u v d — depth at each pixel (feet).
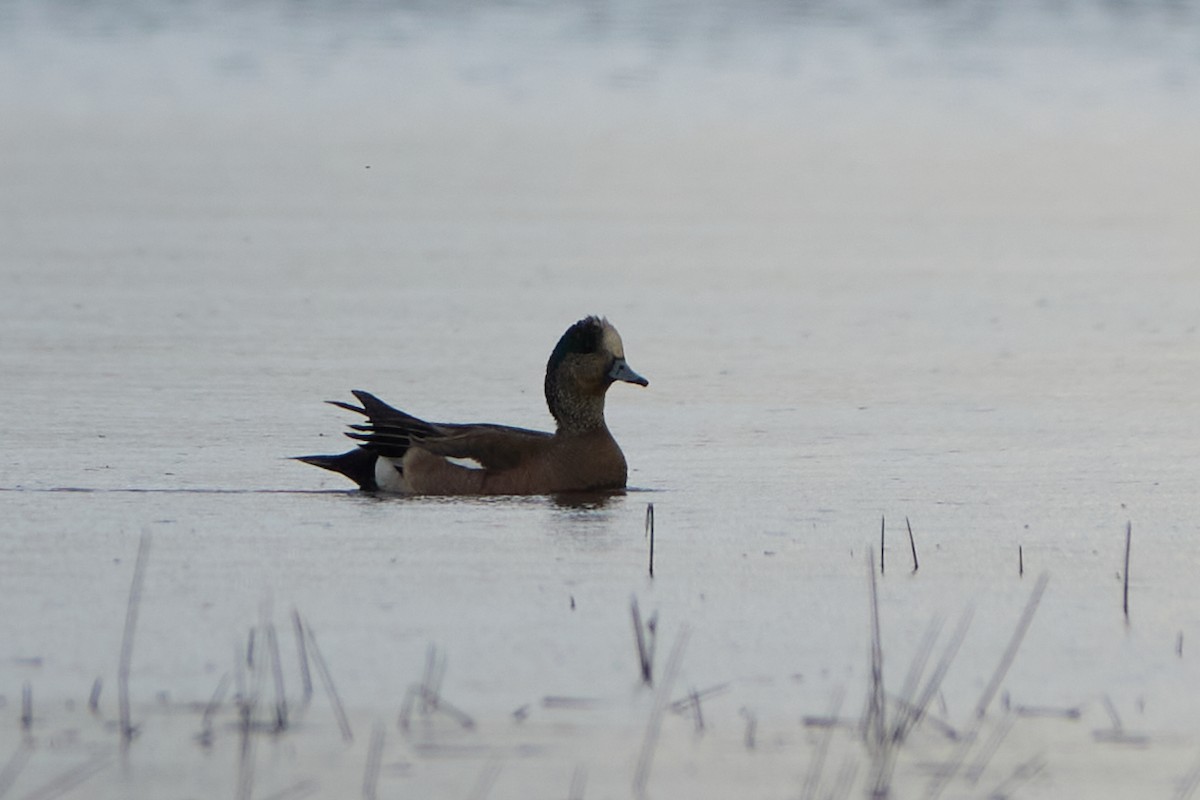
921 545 43.45
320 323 71.87
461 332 70.79
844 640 36.35
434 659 34.83
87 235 91.61
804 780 29.84
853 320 74.79
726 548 43.06
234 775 29.60
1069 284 83.25
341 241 91.50
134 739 30.89
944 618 37.78
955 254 91.30
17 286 78.28
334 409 58.13
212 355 65.92
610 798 29.07
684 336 71.36
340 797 28.91
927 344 70.38
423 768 29.99
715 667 34.71
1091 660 35.35
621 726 31.86
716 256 89.76
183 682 33.42
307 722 31.71
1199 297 80.12
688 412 59.21
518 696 33.09
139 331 69.67
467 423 56.39
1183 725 32.19
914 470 51.52
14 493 47.39
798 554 42.55
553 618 37.42
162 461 51.29
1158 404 60.54
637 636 34.55
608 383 48.85
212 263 84.74
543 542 43.37
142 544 42.50
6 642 35.45
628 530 44.70
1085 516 46.42
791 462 52.49
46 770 29.68
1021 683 34.12
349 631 36.37
